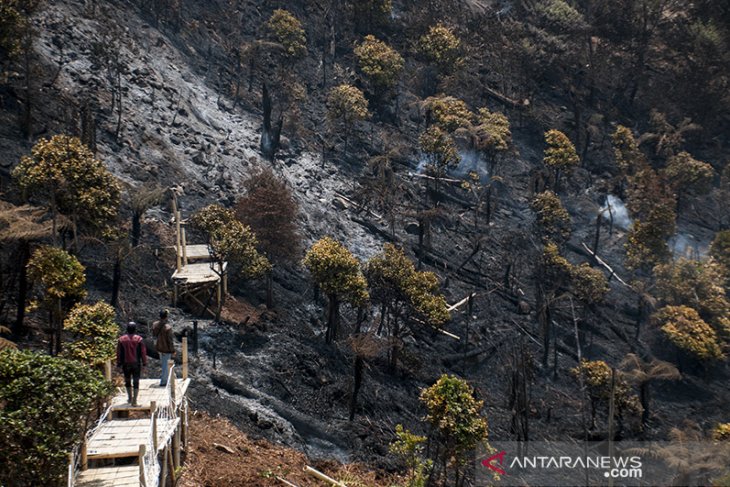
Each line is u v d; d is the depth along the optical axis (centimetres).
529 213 5597
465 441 2431
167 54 5256
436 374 3753
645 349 4616
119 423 1594
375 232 4738
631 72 7769
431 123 6047
